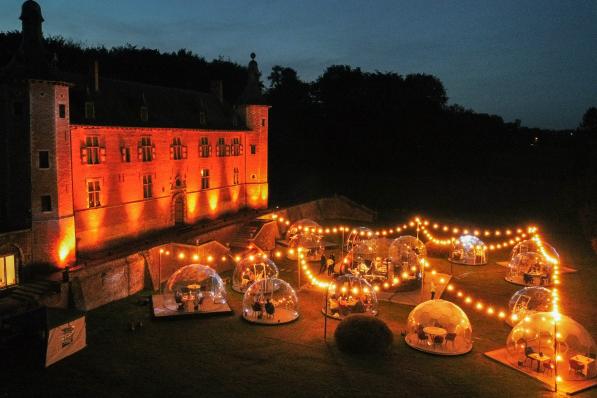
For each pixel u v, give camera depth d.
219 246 38.22
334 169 82.19
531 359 21.70
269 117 85.12
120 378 20.42
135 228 39.81
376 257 37.00
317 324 26.75
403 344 24.16
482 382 20.41
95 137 35.59
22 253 28.89
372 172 81.56
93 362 21.84
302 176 80.44
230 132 51.72
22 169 29.94
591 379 20.55
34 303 25.09
